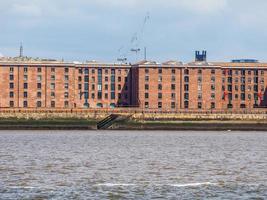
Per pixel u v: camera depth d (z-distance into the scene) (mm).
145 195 176125
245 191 182500
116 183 193750
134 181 197750
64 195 175250
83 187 186500
